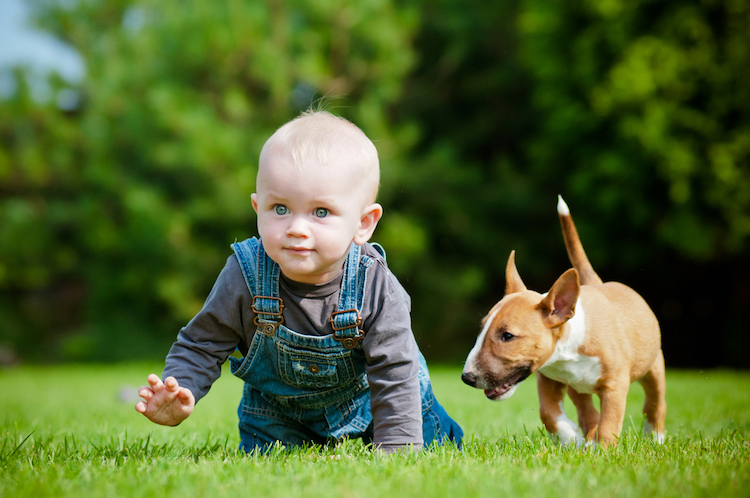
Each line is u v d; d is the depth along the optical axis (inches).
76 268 703.7
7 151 690.2
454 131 733.9
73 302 767.1
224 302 124.0
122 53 649.0
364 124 595.2
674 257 614.9
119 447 146.2
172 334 677.3
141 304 674.2
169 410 113.1
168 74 609.3
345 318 122.8
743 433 168.2
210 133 561.3
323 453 126.1
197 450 139.1
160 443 155.8
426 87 716.7
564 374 145.3
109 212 666.2
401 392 123.3
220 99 609.9
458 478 100.7
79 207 668.7
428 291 639.8
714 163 503.2
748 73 506.6
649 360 156.0
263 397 136.6
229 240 614.2
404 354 123.8
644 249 584.4
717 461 115.0
